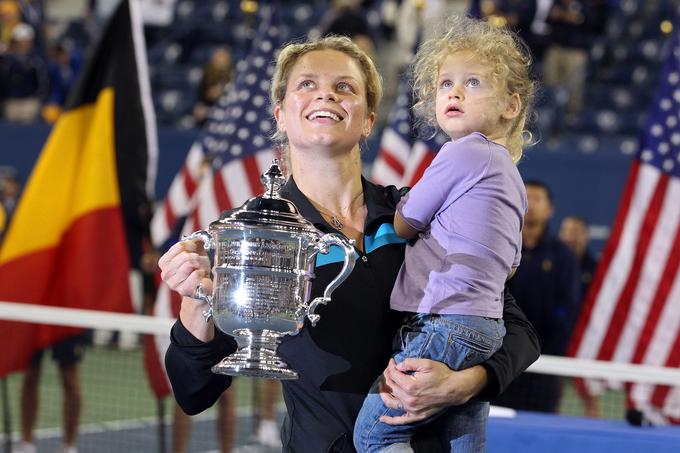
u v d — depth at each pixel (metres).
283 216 3.68
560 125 17.09
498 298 3.91
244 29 20.47
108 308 8.87
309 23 20.52
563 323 9.16
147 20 21.02
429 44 4.32
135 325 7.18
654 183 9.15
